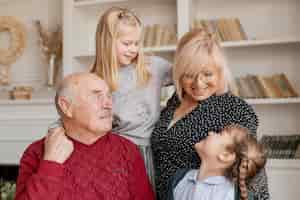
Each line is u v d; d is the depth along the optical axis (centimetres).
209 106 171
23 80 421
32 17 418
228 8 363
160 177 182
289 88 333
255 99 332
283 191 320
